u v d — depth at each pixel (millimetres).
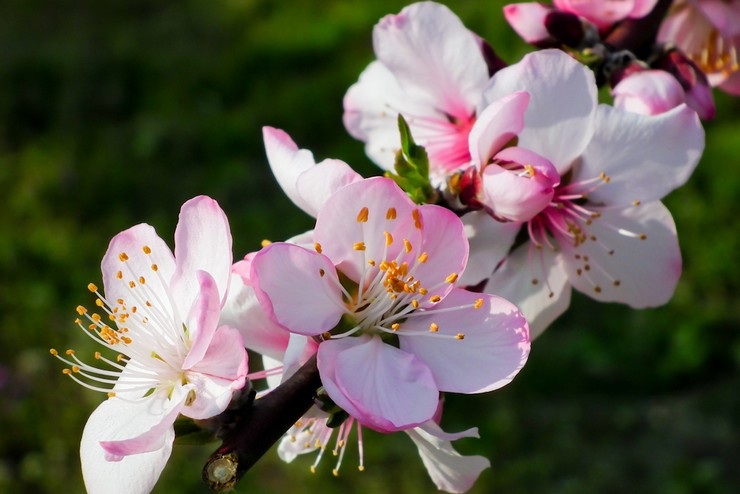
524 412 899
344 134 1304
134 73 1468
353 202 296
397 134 367
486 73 344
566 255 343
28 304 1076
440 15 344
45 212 1235
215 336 289
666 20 391
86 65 1465
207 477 283
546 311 345
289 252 293
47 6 1675
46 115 1417
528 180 308
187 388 290
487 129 310
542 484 833
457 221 299
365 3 1544
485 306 300
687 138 332
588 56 347
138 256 310
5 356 1017
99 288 1094
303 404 290
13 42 1564
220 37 1562
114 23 1624
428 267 300
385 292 299
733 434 857
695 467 825
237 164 1266
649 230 340
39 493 892
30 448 924
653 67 353
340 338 297
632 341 957
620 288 344
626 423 879
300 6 1584
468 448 867
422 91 349
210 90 1437
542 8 354
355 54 1443
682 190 1104
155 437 282
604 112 332
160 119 1374
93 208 1236
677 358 938
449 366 298
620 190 335
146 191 1254
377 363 296
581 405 905
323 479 833
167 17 1627
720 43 390
